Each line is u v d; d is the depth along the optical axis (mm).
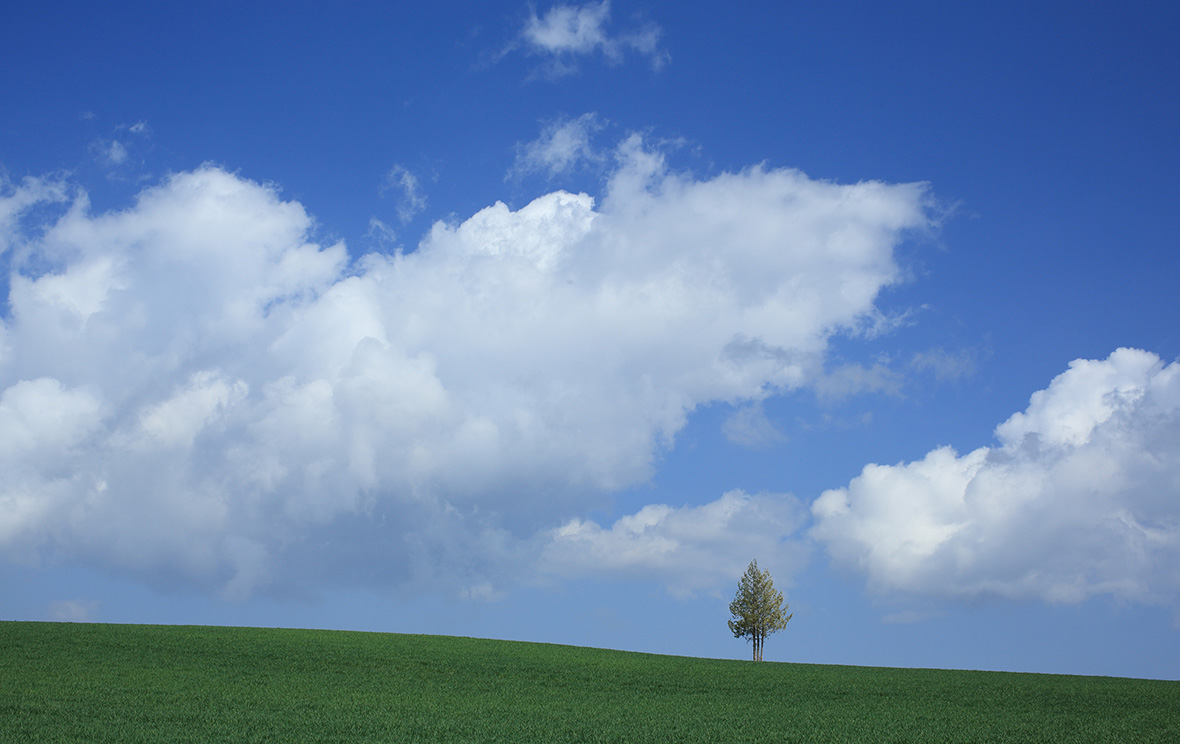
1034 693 41188
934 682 46094
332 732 26344
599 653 58250
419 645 54500
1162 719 32656
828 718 32500
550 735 27266
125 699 31047
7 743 22906
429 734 26719
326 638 54656
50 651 42406
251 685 36188
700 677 46625
